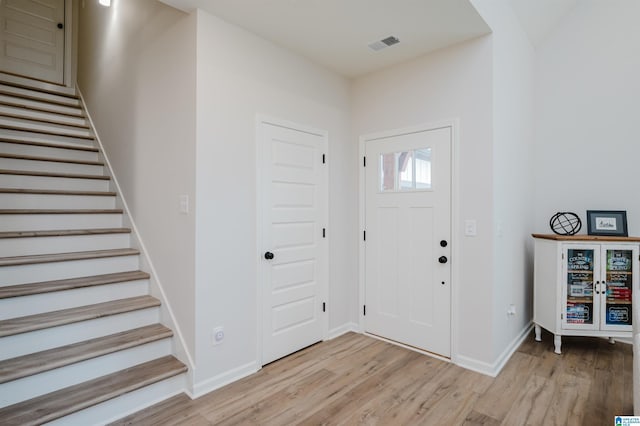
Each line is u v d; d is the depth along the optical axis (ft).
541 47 12.07
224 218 7.96
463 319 9.04
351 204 11.64
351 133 11.66
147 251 9.23
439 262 9.46
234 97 8.16
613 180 10.82
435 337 9.61
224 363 7.97
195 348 7.43
